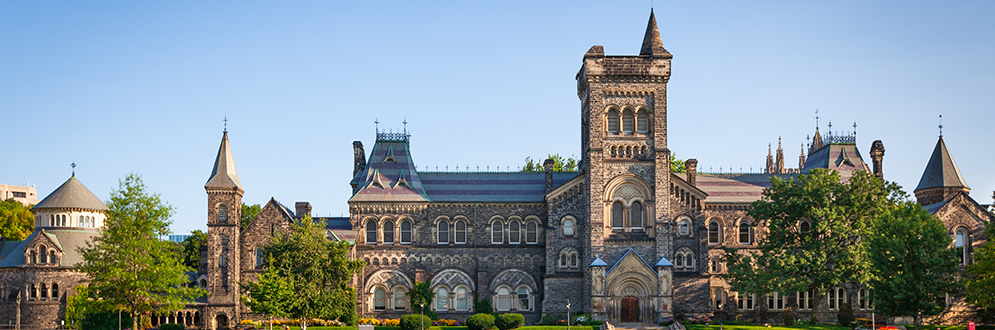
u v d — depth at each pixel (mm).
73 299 76375
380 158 90062
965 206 83312
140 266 74375
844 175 92062
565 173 92375
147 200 74938
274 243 73938
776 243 77312
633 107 84250
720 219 88188
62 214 87062
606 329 73000
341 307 73125
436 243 86812
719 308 86500
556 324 79188
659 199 83000
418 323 74750
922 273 69500
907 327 77000
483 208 88062
